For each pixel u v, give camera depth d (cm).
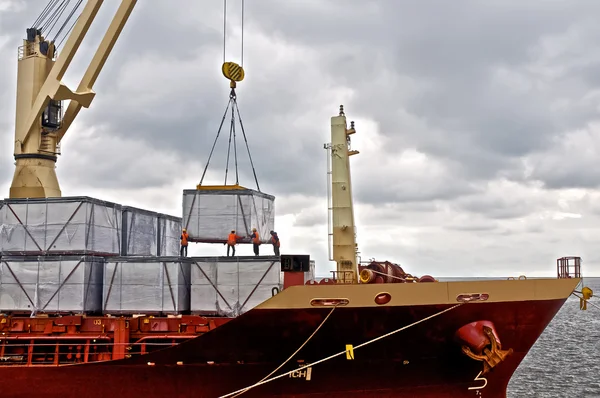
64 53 3031
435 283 2255
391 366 2377
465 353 2305
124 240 2997
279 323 2291
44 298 2608
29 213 2706
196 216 2750
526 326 2353
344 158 2583
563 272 2397
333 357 2361
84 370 2452
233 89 2984
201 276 2542
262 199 2934
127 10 3148
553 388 4169
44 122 3170
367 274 2366
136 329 2509
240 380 2400
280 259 2483
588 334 7819
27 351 2581
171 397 2436
